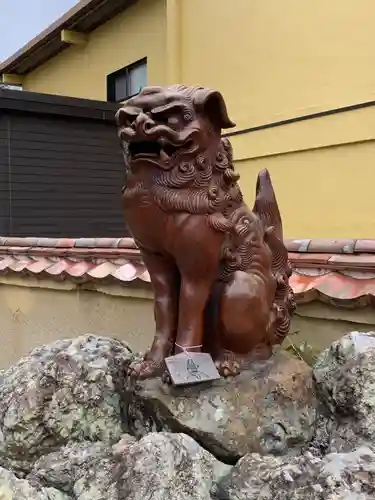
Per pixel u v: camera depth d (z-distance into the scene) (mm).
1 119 4641
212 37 5469
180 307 1560
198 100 1453
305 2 4586
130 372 1614
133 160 1482
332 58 4426
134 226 1545
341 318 1968
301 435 1574
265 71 4977
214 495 1341
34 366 1790
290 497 1201
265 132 5012
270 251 1686
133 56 6895
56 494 1417
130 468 1316
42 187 4891
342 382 1533
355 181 4371
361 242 2004
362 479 1180
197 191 1480
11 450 1658
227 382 1564
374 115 4180
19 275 3451
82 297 3068
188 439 1403
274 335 1712
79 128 5086
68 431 1653
